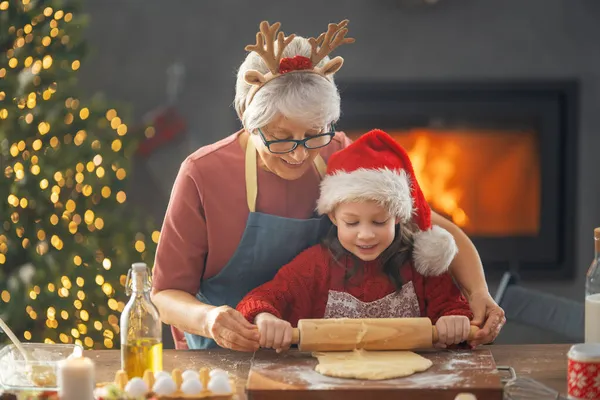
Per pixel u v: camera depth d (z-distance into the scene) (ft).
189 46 13.34
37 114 9.61
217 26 13.32
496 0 13.43
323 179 6.54
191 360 5.94
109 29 13.25
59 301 9.39
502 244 14.14
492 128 13.76
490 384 5.08
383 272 6.35
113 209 10.39
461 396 4.68
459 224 14.07
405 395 5.00
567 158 13.87
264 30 5.77
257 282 6.61
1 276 9.54
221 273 6.57
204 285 6.69
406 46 13.44
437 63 13.50
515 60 13.56
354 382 5.14
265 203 6.53
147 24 13.28
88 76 13.30
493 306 6.22
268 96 5.70
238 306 6.15
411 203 6.29
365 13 13.35
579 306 7.27
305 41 6.23
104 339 9.74
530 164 13.94
